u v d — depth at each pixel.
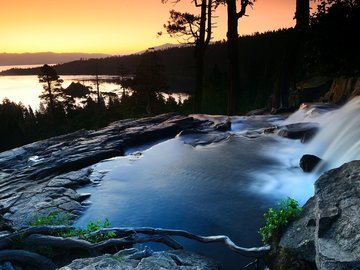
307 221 6.01
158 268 5.51
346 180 5.97
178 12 28.80
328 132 12.98
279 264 5.69
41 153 14.88
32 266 6.20
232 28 25.55
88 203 9.43
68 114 83.81
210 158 13.15
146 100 63.12
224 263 6.49
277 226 6.42
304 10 21.55
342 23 14.73
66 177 11.27
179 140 15.85
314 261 5.34
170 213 8.67
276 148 13.74
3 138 77.19
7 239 6.39
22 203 9.20
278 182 10.38
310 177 10.56
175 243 6.95
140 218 8.48
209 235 7.50
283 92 23.44
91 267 5.55
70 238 6.55
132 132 16.83
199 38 28.66
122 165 12.79
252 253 6.20
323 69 17.08
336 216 5.21
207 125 18.64
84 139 16.33
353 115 12.23
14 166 13.54
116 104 80.00
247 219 8.12
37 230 6.70
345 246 4.68
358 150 9.90
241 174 11.25
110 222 8.32
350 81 18.61
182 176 11.37
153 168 12.31
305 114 17.47
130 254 6.16
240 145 14.49
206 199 9.41
